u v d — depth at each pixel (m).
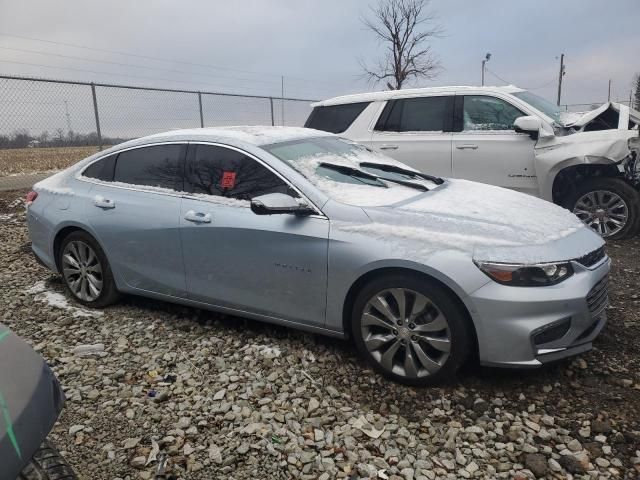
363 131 6.99
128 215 3.92
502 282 2.76
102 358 3.46
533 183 6.04
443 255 2.83
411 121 6.73
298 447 2.54
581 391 2.94
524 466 2.39
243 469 2.39
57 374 3.26
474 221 3.03
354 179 3.61
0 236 6.84
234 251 3.45
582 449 2.48
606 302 3.19
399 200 3.34
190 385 3.10
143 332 3.85
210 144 3.74
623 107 6.38
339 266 3.09
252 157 3.54
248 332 3.77
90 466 2.42
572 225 3.28
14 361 1.65
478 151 6.26
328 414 2.79
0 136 9.15
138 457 2.48
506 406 2.84
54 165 11.05
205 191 3.67
